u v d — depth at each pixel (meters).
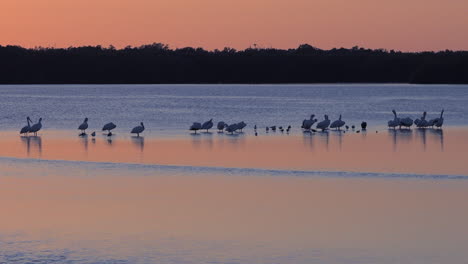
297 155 36.41
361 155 36.41
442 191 25.70
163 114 74.00
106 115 72.19
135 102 103.38
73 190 26.12
